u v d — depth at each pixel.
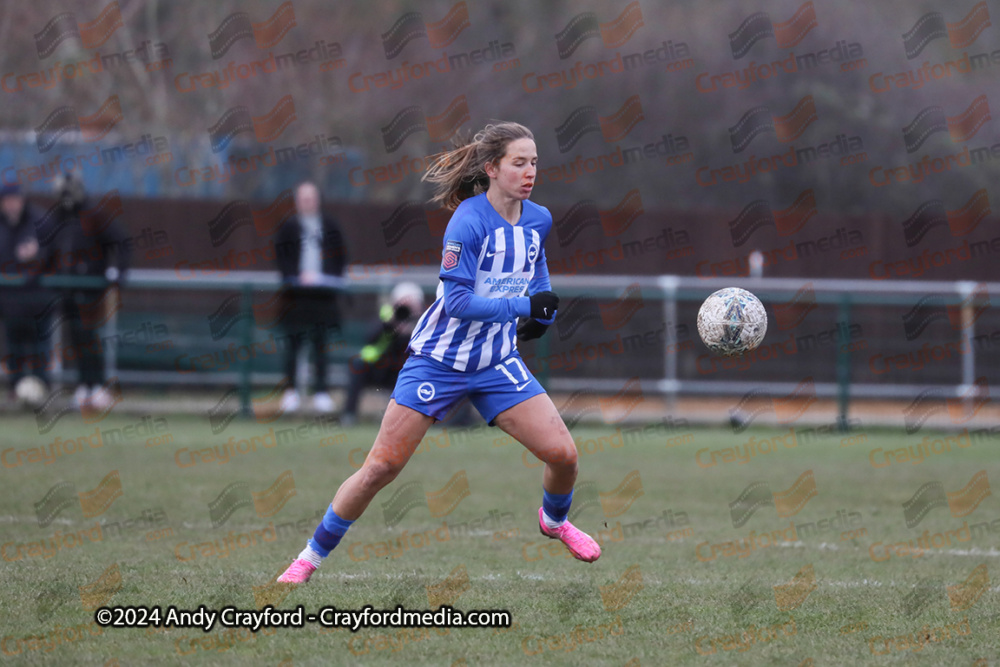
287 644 16.45
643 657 16.11
